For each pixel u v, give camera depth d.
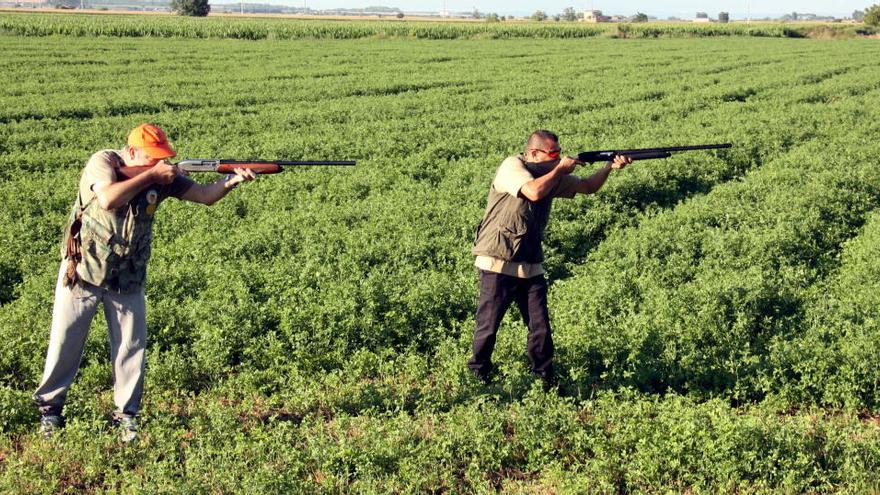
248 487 5.64
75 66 37.88
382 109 26.66
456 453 6.39
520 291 7.32
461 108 27.91
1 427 6.64
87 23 62.50
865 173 16.83
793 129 22.72
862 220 14.49
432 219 13.25
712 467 6.09
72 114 24.95
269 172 6.45
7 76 33.03
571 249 12.61
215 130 22.41
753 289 9.80
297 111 25.92
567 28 84.06
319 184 16.12
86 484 5.99
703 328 8.59
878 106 28.25
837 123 24.17
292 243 11.99
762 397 7.68
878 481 5.93
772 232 12.35
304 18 133.75
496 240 7.12
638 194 15.85
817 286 10.85
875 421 7.20
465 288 9.91
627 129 23.48
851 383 7.43
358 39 69.94
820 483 6.09
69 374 6.56
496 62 46.44
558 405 6.94
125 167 6.03
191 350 8.30
